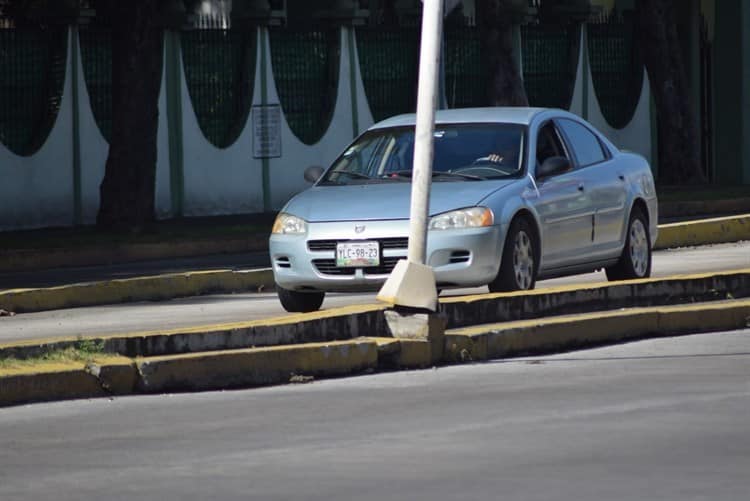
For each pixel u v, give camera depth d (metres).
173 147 80.00
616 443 21.92
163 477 20.08
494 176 38.19
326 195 37.97
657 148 100.81
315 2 87.25
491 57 83.00
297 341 30.72
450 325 32.62
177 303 45.22
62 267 60.09
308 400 26.50
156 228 69.12
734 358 30.64
